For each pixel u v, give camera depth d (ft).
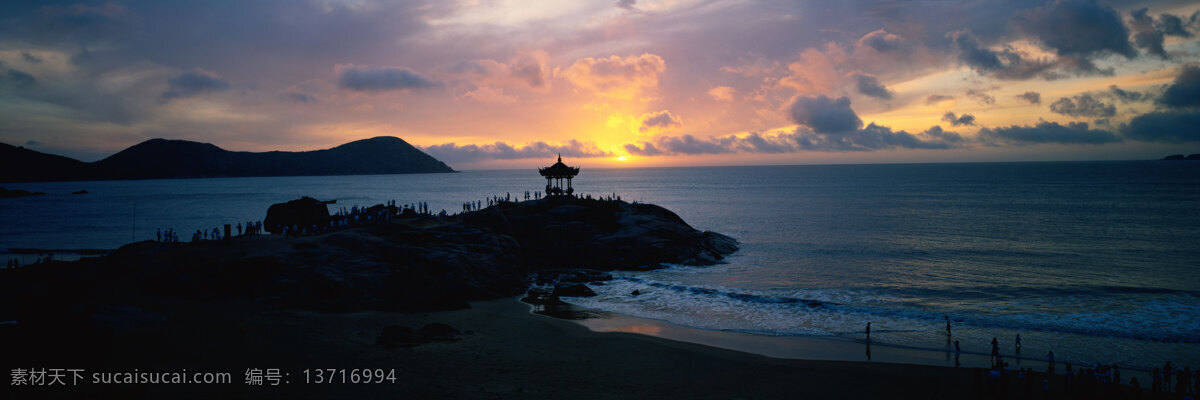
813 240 269.44
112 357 88.17
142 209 545.44
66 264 147.74
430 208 513.04
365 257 149.69
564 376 88.63
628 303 148.36
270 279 136.46
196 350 93.97
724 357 101.45
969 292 159.02
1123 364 99.76
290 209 223.30
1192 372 93.66
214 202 645.10
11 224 410.52
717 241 237.04
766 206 476.95
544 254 210.18
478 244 175.63
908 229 307.37
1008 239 265.13
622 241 211.41
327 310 126.52
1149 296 151.12
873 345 111.24
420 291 140.46
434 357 95.71
